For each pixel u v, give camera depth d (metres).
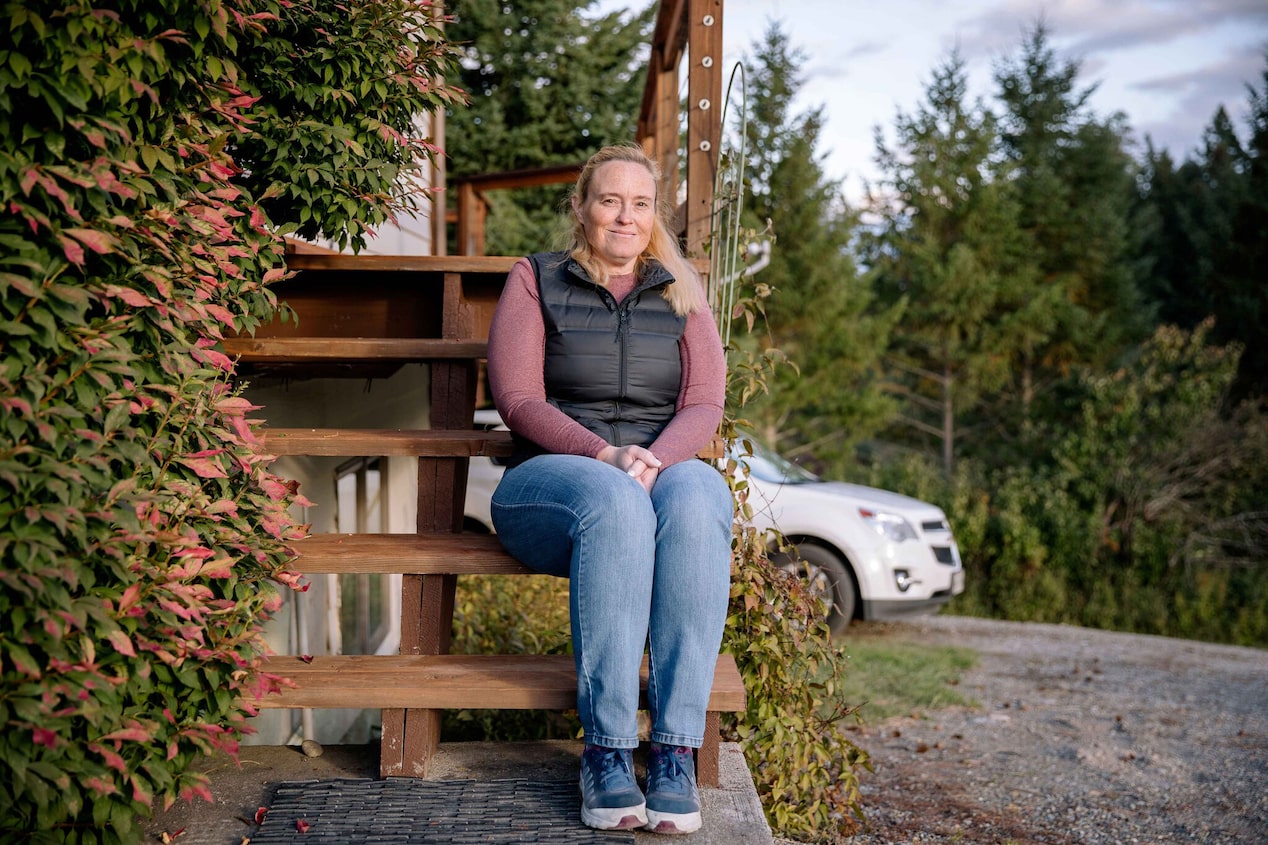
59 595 1.50
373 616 5.34
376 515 5.43
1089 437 11.10
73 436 1.60
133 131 1.87
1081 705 5.69
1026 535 10.20
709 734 2.23
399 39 2.41
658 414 2.42
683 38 4.30
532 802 2.10
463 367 2.81
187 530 1.86
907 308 16.34
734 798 2.19
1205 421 11.12
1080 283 17.06
